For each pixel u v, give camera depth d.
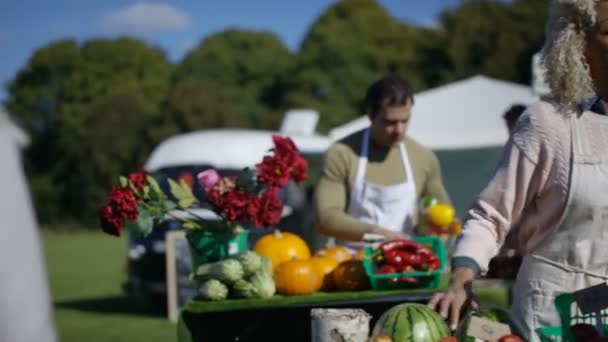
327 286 4.79
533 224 3.25
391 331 3.29
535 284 3.23
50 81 68.75
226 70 70.00
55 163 63.66
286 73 65.62
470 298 3.14
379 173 5.63
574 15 3.16
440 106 17.42
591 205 3.13
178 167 12.65
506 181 3.24
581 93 3.14
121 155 53.03
